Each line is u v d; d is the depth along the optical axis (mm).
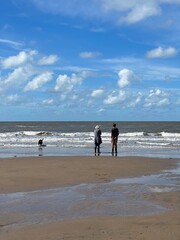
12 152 27344
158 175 15625
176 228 7242
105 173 15852
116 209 9070
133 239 6520
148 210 8953
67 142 39000
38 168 16938
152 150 29984
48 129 90062
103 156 23047
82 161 19906
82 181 13688
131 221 7848
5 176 14523
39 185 12680
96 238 6605
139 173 16125
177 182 13664
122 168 17484
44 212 8742
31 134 58656
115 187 12391
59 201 10016
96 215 8453
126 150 29781
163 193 11242
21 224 7676
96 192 11445
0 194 11062
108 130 82062
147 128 94938
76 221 7879
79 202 9867
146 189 12008
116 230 7133
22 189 11922
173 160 21266
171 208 9180
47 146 33375
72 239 6570
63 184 12953
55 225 7566
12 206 9391
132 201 10023
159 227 7324
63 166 17766
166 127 102000
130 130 84188
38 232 7043
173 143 38594
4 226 7523
